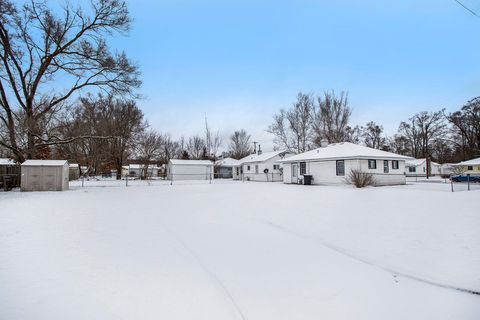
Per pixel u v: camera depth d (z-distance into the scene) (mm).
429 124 52750
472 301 3814
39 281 3998
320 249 5957
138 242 6102
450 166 42344
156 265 4809
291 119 45781
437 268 4863
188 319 3207
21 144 21141
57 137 22516
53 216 8594
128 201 12695
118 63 22109
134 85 23453
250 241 6496
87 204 11383
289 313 3453
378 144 57219
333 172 23750
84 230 6949
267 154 39406
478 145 46531
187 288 4004
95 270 4469
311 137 44406
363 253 5680
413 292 4074
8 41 19094
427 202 11047
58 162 18031
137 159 45344
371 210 9844
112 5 20828
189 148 64688
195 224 8141
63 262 4758
